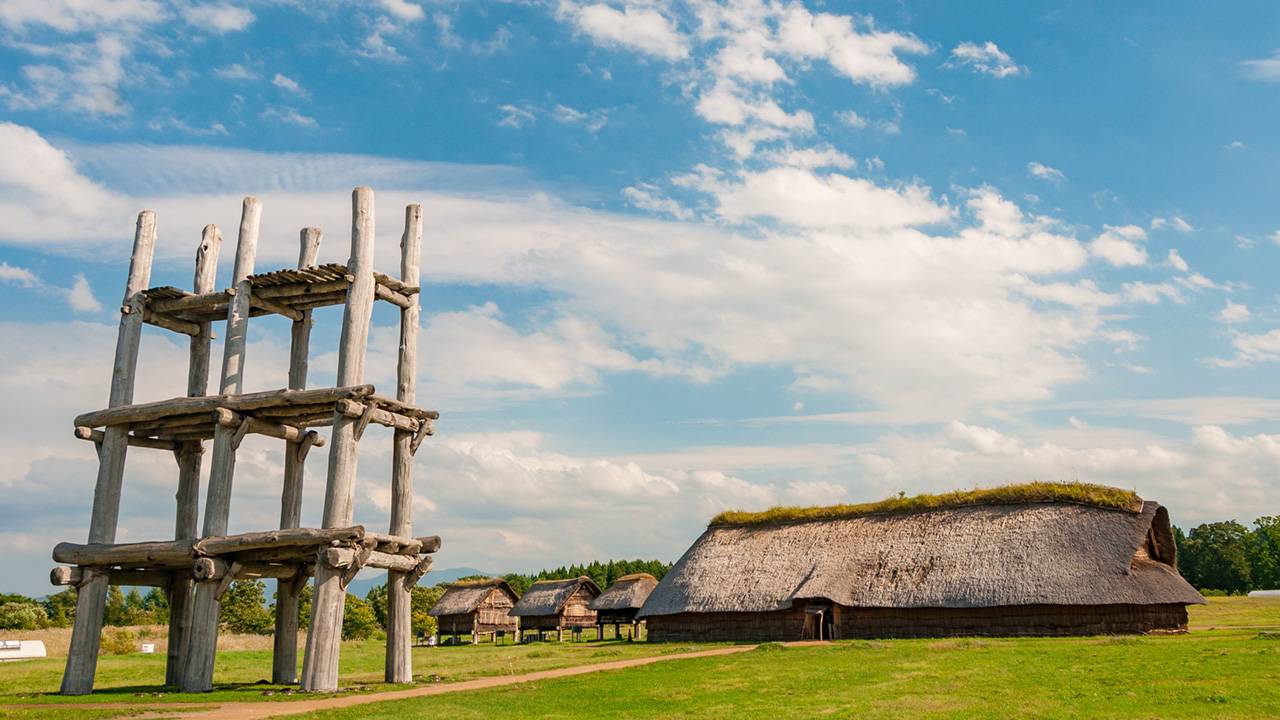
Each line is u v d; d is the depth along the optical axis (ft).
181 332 101.04
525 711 64.13
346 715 63.31
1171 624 133.08
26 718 63.36
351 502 83.87
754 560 174.09
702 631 170.09
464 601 251.39
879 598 151.53
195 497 100.12
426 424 94.22
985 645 111.14
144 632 221.87
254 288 93.91
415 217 98.07
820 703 63.26
